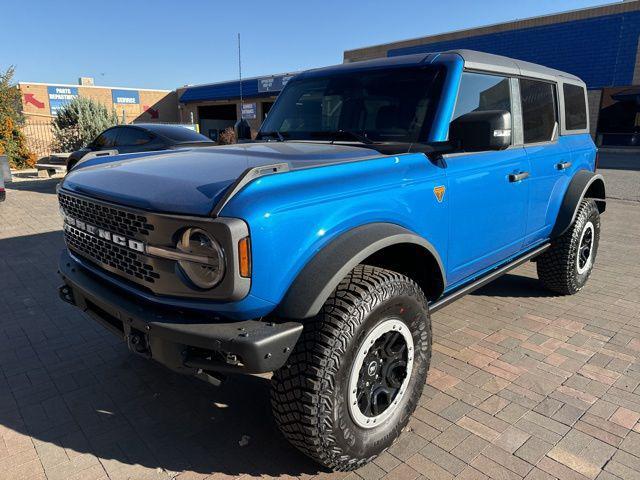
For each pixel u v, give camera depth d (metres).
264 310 2.15
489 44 24.58
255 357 2.03
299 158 2.62
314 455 2.38
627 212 9.54
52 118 24.67
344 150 2.84
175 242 2.14
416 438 2.83
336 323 2.24
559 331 4.20
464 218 3.17
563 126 4.55
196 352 2.29
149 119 35.75
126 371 3.62
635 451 2.70
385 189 2.59
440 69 3.23
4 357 3.84
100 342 4.09
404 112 3.22
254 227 2.03
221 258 2.02
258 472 2.58
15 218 9.52
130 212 2.29
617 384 3.37
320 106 3.68
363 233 2.40
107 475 2.56
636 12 20.12
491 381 3.41
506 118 2.66
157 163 2.83
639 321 4.41
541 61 23.09
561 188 4.45
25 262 6.43
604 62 21.38
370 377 2.51
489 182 3.35
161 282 2.24
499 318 4.48
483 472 2.55
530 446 2.74
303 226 2.21
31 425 2.98
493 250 3.60
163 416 3.08
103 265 2.66
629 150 21.92
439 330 4.23
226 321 2.19
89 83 36.44
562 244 4.65
